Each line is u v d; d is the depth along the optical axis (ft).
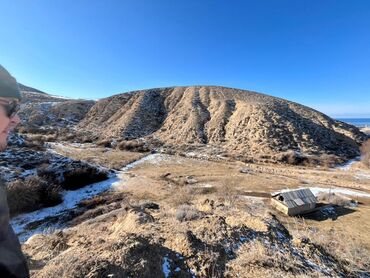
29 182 69.15
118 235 20.16
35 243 23.81
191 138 191.42
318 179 112.27
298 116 220.84
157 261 17.01
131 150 157.99
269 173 119.24
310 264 21.61
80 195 79.36
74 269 14.29
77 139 177.78
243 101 248.93
